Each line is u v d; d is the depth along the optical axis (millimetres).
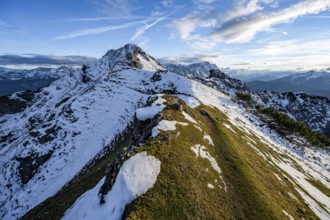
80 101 112875
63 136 91500
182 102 60656
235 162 39531
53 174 76188
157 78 144250
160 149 33031
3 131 172375
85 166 78625
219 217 26812
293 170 61156
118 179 27656
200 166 33719
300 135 113375
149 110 50750
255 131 84562
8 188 76375
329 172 81562
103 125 99188
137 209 23516
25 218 50344
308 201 42031
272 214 30281
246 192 32812
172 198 26031
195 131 44062
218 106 93375
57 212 41969
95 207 28844
